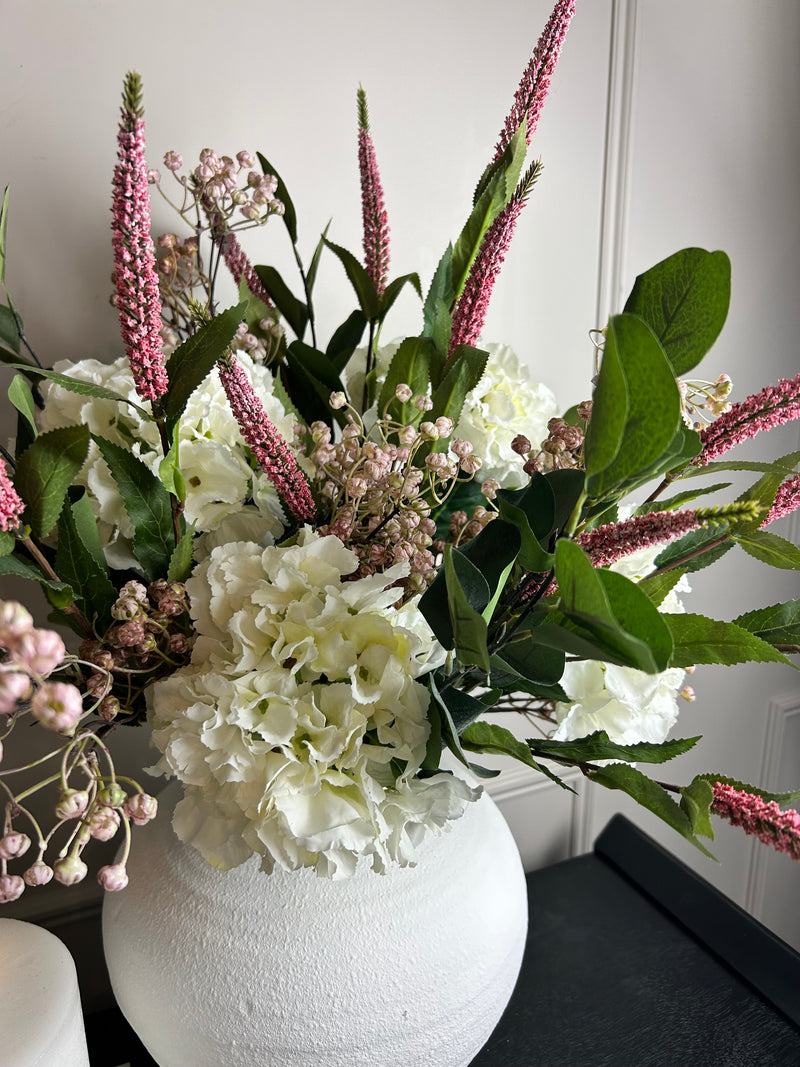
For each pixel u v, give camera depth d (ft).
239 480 1.78
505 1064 2.42
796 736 4.28
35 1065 1.59
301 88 2.53
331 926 1.73
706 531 1.80
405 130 2.71
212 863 1.56
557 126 2.94
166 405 1.56
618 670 1.61
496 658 1.49
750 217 3.47
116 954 1.88
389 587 1.66
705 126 3.25
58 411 1.84
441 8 2.67
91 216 2.36
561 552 1.20
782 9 3.29
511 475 2.12
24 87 2.21
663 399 1.14
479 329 1.92
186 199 2.35
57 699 1.20
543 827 3.57
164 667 1.76
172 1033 1.78
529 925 2.97
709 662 1.60
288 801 1.46
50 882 2.64
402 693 1.50
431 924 1.78
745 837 4.24
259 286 2.30
